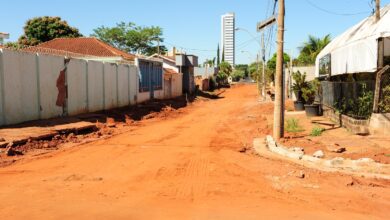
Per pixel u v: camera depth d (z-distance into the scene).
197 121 26.39
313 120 22.30
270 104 34.66
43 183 9.43
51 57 20.47
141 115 28.22
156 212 7.47
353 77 20.81
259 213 7.53
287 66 43.75
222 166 11.68
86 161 12.30
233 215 7.37
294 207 7.98
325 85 24.42
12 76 17.48
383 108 16.27
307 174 10.63
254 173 10.84
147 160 12.52
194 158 12.91
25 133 15.41
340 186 9.61
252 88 83.19
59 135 16.42
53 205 7.73
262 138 17.55
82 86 23.91
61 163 11.94
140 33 73.38
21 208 7.51
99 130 19.67
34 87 19.12
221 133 19.78
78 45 38.53
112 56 35.72
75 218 7.02
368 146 13.88
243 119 26.19
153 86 39.72
